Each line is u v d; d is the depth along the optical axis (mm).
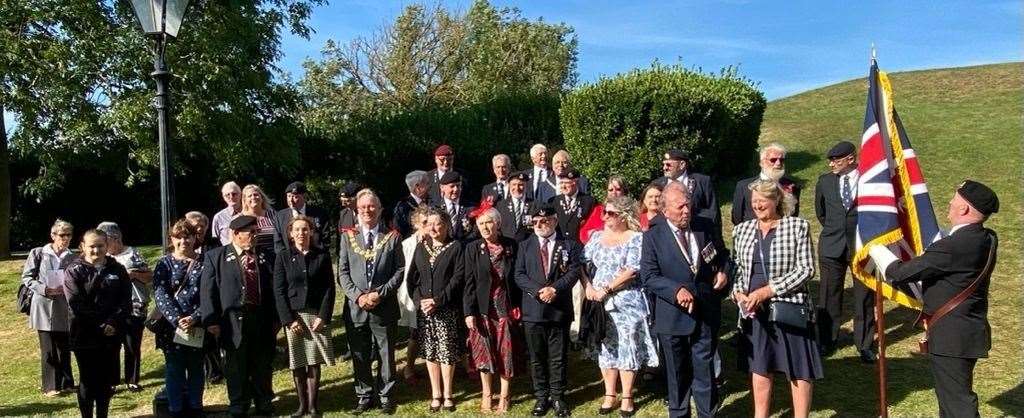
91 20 14477
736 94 13391
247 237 6484
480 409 6527
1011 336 7246
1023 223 10258
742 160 14406
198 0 15172
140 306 7516
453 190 7797
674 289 5539
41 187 15336
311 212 7934
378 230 6828
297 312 6441
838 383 6574
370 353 6676
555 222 6434
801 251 5371
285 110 18578
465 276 6438
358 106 28438
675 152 7348
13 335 9758
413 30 30938
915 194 5949
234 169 17016
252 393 6676
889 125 5840
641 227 6527
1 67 13500
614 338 6238
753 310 5363
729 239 11227
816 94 24266
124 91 14875
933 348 4980
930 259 4895
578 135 12023
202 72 15102
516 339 6461
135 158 16109
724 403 6387
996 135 14766
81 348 6098
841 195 7090
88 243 6176
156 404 6629
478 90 29250
